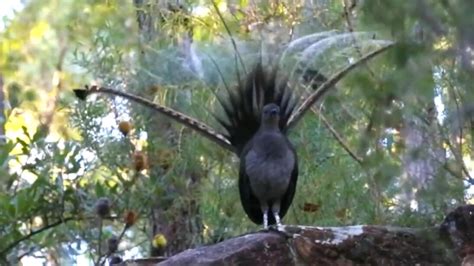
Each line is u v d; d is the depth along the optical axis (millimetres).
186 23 14156
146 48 13703
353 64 10789
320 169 12891
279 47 12484
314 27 13531
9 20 22078
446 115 7305
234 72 12461
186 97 13109
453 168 7707
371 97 5898
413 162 6527
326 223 12719
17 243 11258
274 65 12086
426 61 5395
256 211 11805
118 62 13547
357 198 12562
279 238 8570
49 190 11492
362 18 6258
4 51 21641
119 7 15344
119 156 12484
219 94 12453
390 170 6504
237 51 12445
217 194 13453
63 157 11656
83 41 16844
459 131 7523
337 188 12820
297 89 12016
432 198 6566
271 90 11969
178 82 13016
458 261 8391
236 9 14273
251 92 11938
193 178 13414
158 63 13156
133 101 12266
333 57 11914
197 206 13648
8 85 18688
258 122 11852
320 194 12898
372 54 8914
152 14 14336
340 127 12875
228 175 13555
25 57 21312
